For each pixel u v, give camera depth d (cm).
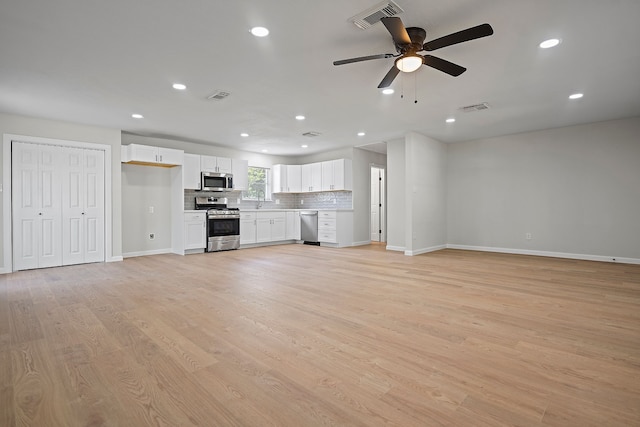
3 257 443
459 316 266
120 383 167
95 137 525
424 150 631
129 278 408
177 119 490
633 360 190
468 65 313
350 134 608
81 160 512
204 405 148
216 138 628
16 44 265
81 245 512
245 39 262
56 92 372
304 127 548
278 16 231
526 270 454
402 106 438
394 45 269
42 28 242
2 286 369
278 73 328
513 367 183
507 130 585
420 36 249
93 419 138
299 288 356
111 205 539
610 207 523
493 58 299
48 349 206
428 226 646
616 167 517
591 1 216
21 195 460
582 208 548
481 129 577
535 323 249
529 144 601
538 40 267
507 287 359
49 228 484
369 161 802
